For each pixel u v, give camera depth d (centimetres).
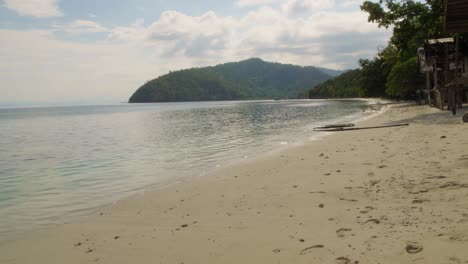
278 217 582
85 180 1145
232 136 2355
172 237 543
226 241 499
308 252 427
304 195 702
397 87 4931
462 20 1427
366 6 2816
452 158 851
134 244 530
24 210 806
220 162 1331
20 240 601
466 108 2488
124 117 6794
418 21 2716
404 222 478
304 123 3186
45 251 539
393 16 2734
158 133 2866
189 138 2361
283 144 1714
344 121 3008
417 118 2281
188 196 815
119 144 2198
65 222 695
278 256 428
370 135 1636
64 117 8506
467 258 351
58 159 1684
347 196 655
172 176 1120
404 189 646
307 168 995
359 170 870
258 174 994
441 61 2841
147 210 727
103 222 668
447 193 582
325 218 545
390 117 2780
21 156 1855
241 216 613
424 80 4616
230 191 820
